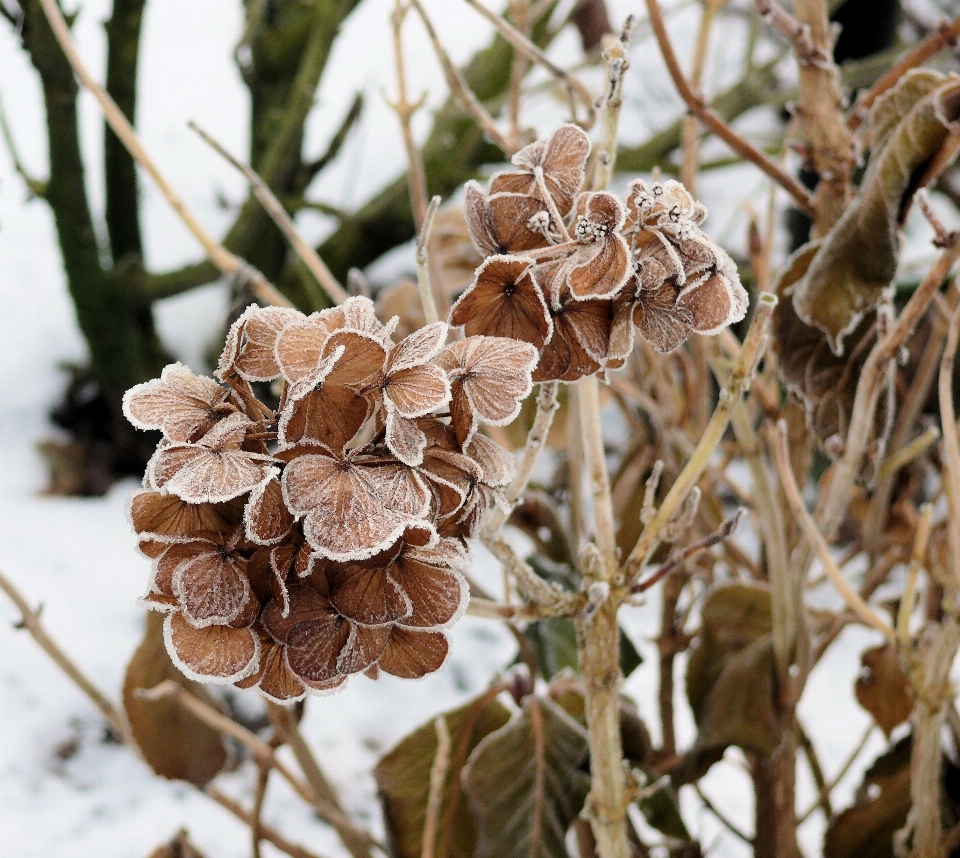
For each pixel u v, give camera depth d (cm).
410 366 68
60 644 158
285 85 199
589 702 82
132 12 176
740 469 194
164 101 271
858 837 100
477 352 70
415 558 69
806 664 95
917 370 104
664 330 72
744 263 213
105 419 211
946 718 102
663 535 80
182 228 238
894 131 86
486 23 285
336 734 150
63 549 182
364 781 142
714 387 150
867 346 90
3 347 220
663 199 71
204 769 102
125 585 175
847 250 87
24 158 243
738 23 280
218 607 68
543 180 74
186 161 258
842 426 91
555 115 231
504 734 92
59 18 94
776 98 201
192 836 129
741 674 96
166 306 229
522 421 103
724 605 98
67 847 125
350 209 234
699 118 91
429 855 90
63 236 193
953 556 89
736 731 95
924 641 97
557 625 101
